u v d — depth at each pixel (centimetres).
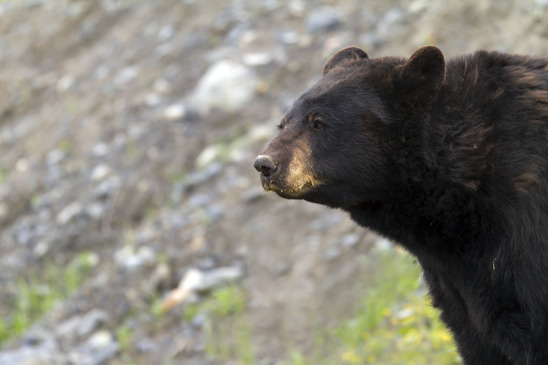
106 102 1917
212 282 1420
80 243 1647
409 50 1612
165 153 1714
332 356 1216
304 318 1303
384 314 1223
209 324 1345
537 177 717
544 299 720
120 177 1719
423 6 1731
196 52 1908
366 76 785
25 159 1917
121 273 1518
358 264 1329
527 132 729
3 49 2303
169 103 1816
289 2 1922
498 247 735
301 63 1728
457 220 753
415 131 758
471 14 1653
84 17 2262
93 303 1499
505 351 760
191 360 1309
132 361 1346
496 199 728
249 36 1859
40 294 1598
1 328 1538
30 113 2059
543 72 759
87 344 1412
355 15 1792
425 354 1092
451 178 743
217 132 1702
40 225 1728
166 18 2077
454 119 750
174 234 1553
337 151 773
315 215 1466
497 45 1566
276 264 1419
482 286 755
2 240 1747
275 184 775
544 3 1631
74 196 1741
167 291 1470
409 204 772
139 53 2011
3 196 1834
